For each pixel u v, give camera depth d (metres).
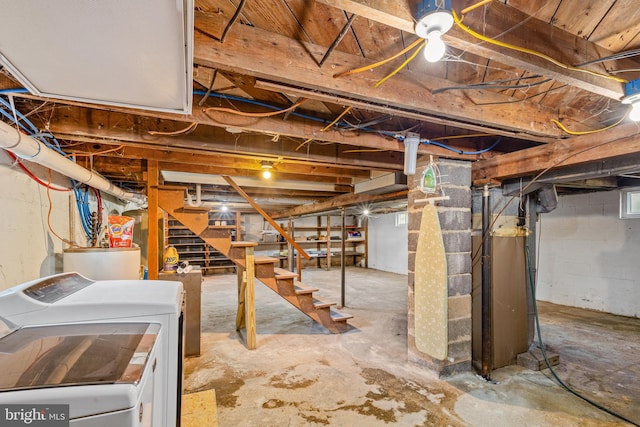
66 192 2.47
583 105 2.07
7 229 1.70
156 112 1.64
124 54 0.89
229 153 2.44
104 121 1.96
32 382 0.62
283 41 1.29
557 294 4.97
